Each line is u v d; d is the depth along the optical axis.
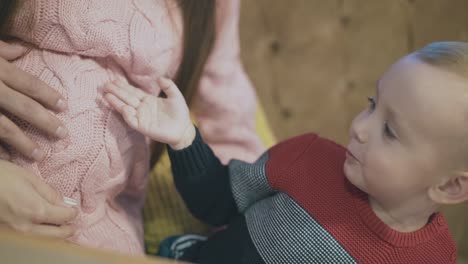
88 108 0.65
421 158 0.63
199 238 0.89
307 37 1.41
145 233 0.92
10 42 0.67
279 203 0.73
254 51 1.40
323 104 1.44
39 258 0.43
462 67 0.61
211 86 0.94
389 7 1.35
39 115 0.61
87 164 0.66
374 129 0.65
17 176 0.61
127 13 0.68
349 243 0.67
